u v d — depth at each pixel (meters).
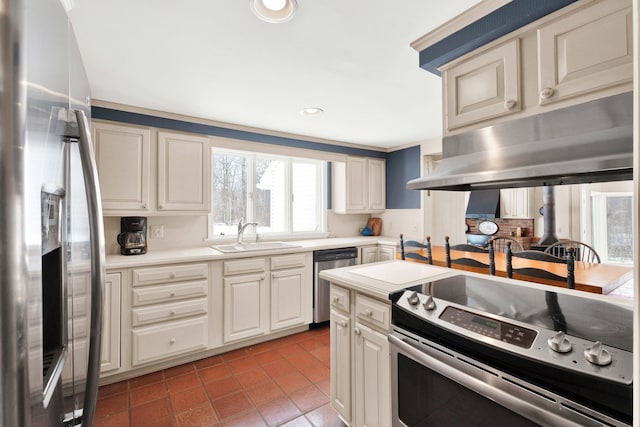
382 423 1.43
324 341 2.94
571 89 1.18
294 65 1.92
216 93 2.35
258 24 1.50
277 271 2.93
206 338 2.54
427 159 3.97
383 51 1.76
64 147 0.69
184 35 1.59
